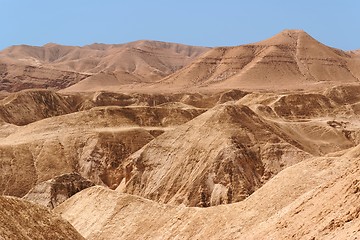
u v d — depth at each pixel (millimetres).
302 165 54125
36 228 43469
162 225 59406
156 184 90375
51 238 43875
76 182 84500
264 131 94312
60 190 82500
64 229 46094
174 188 88312
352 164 40969
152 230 59500
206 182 86562
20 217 43094
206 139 92062
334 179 41188
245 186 84875
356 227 30938
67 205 70188
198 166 89062
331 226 33594
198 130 94312
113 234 62000
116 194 67125
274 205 49938
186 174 89188
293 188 50594
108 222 63750
